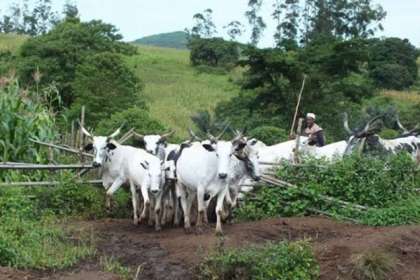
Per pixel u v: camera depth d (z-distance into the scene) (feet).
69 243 34.78
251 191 44.24
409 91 139.03
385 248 34.65
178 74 157.79
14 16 230.68
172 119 108.47
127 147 41.93
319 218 40.70
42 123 49.16
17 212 37.50
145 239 35.96
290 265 31.37
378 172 43.70
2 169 42.63
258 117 77.25
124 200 43.39
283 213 42.52
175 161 39.06
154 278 31.27
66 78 91.61
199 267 31.55
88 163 45.57
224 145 36.29
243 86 81.46
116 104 75.61
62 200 41.22
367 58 87.20
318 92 80.02
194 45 170.30
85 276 30.22
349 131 51.72
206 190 36.86
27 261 31.12
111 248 34.50
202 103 125.59
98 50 100.94
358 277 32.27
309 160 44.27
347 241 35.27
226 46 169.17
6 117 45.93
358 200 42.91
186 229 37.32
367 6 156.66
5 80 50.19
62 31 102.53
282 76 79.71
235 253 31.40
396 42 143.95
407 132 61.98
